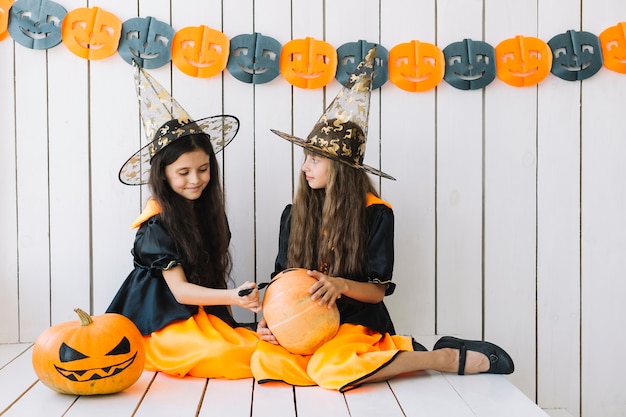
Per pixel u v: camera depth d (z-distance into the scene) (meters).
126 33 2.26
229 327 2.00
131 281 2.07
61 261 2.31
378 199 2.09
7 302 2.30
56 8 2.24
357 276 2.00
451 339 1.94
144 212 2.09
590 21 2.39
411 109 2.36
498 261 2.41
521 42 2.35
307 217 2.08
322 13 2.33
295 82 2.29
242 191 2.35
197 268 2.06
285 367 1.83
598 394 2.44
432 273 2.40
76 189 2.30
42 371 1.70
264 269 2.37
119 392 1.77
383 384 1.83
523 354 2.43
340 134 2.00
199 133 2.04
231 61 2.29
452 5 2.35
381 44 2.34
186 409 1.65
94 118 2.29
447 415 1.61
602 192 2.42
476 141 2.38
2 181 2.29
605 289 2.43
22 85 2.27
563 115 2.40
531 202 2.40
